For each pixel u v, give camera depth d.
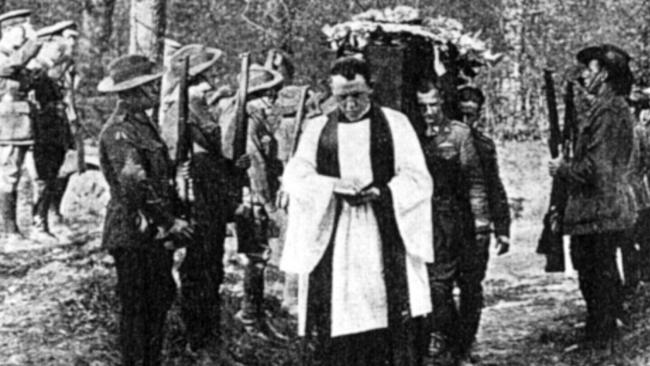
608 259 8.11
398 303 6.20
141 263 6.38
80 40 18.27
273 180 8.66
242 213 8.12
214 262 7.71
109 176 6.26
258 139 8.52
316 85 16.97
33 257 9.49
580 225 8.02
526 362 7.97
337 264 6.19
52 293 8.24
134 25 11.52
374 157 6.21
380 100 7.23
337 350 6.25
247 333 8.40
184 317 7.64
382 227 6.20
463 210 7.72
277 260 9.23
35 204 10.44
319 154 6.27
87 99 16.44
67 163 13.30
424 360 7.64
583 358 7.91
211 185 7.53
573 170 8.03
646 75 11.84
